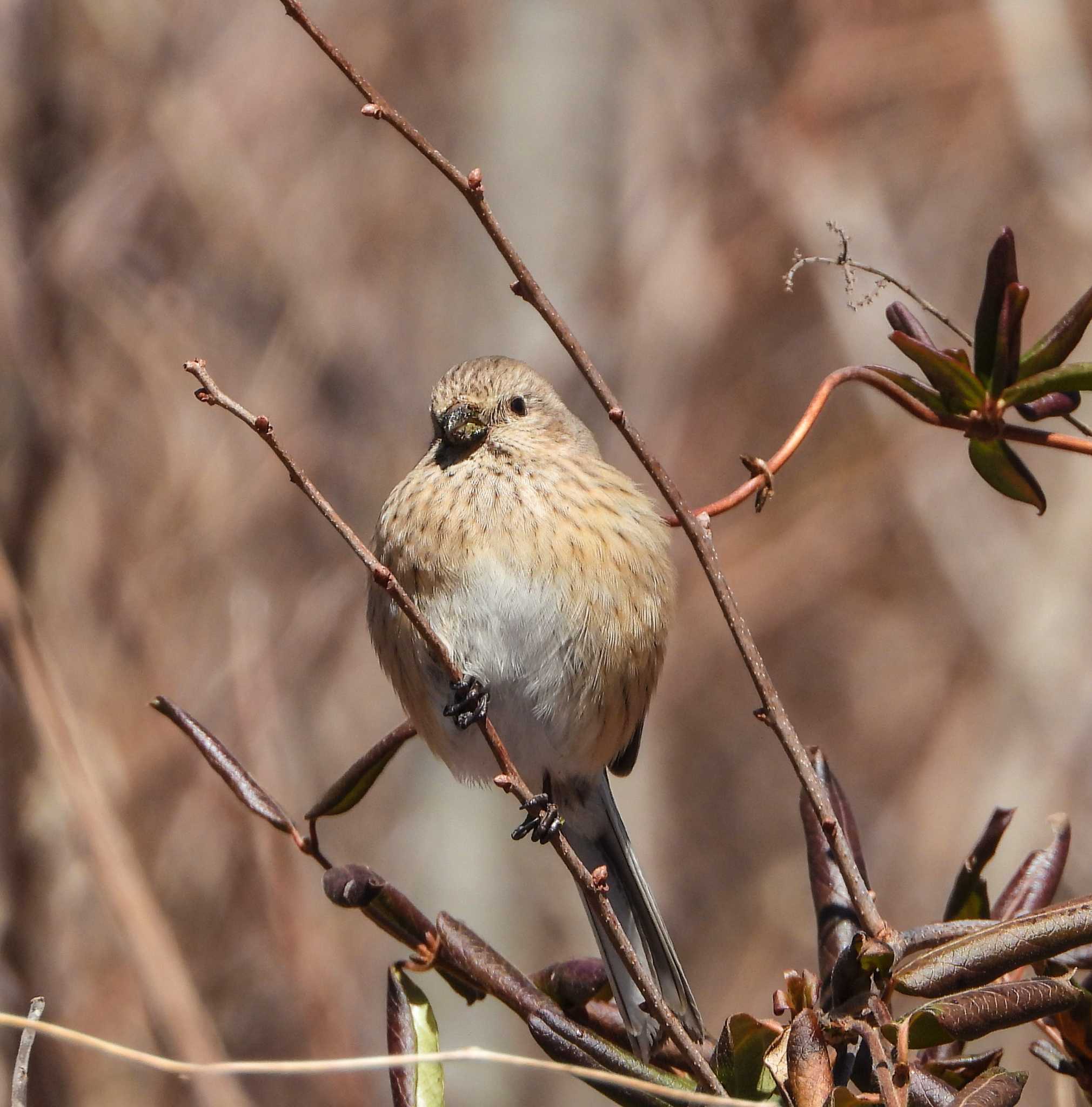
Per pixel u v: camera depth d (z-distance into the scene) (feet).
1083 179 53.06
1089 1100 18.08
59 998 39.04
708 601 55.93
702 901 55.52
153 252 47.91
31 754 38.06
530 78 51.13
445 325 49.83
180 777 42.75
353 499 48.19
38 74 46.14
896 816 53.78
